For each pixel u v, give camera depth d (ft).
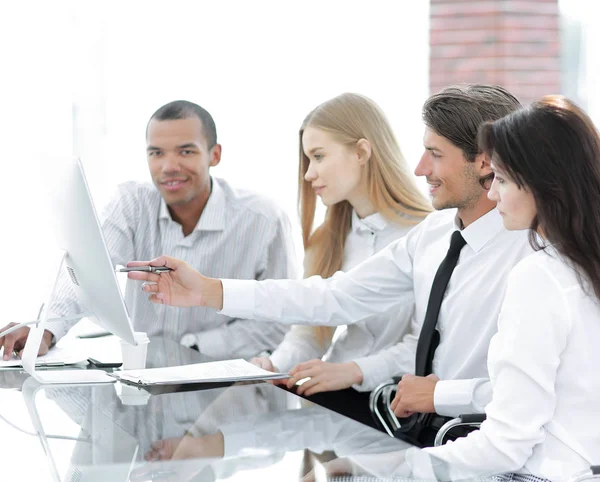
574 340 4.93
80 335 8.64
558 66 14.93
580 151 5.04
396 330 8.70
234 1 13.47
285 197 13.79
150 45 13.20
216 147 10.05
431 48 14.39
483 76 14.58
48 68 12.76
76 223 6.06
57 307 7.98
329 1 13.84
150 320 9.85
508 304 5.03
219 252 9.99
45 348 7.57
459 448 5.00
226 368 6.88
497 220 7.04
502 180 5.26
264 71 13.66
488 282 7.04
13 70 12.64
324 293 8.05
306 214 9.29
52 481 4.18
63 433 5.09
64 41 12.81
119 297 6.10
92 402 5.87
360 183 8.87
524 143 5.08
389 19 14.14
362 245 8.98
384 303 8.18
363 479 4.29
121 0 13.03
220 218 9.95
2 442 4.89
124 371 6.78
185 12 13.32
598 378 4.95
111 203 10.14
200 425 5.28
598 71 14.90
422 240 7.85
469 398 6.70
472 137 6.90
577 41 14.96
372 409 7.47
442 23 14.40
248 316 7.84
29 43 12.67
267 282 7.97
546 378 4.87
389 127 8.96
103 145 13.08
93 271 6.20
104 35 12.98
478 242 7.11
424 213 8.94
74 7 12.84
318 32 13.84
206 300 7.73
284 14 13.67
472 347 7.10
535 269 5.00
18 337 7.40
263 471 4.39
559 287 4.95
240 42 13.55
